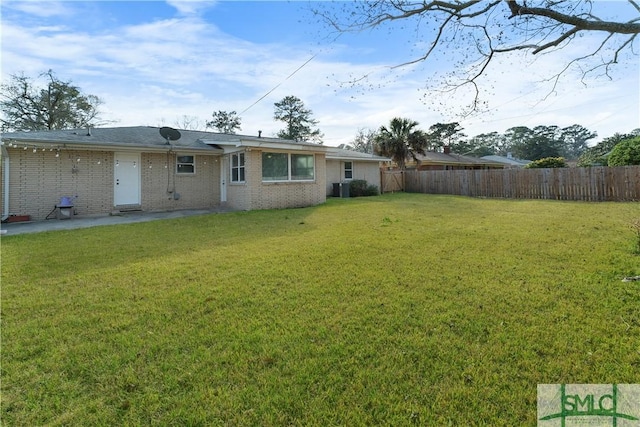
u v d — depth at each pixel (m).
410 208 11.73
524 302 3.32
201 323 3.00
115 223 8.84
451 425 1.81
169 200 12.08
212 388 2.12
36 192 9.63
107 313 3.22
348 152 20.58
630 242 5.63
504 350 2.48
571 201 13.94
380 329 2.84
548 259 4.81
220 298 3.58
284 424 1.83
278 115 40.03
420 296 3.54
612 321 2.88
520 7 4.14
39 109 23.98
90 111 26.36
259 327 2.92
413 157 25.03
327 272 4.42
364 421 1.85
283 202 12.40
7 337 2.75
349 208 11.83
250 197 11.51
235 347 2.59
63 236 7.07
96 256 5.38
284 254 5.40
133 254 5.50
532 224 7.87
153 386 2.15
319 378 2.21
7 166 9.23
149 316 3.15
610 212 9.83
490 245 5.75
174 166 12.18
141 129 13.68
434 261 4.84
